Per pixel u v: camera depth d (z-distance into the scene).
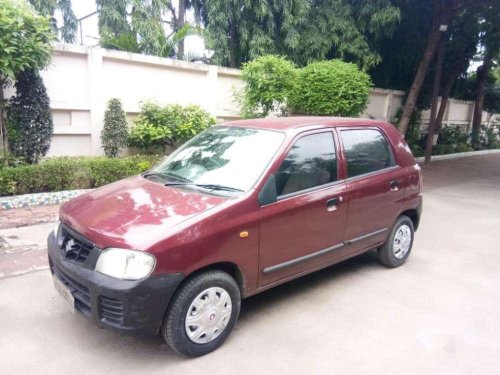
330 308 3.82
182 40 11.84
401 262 4.87
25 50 6.01
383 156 4.57
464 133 19.34
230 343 3.22
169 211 3.04
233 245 3.10
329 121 4.17
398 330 3.48
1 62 5.81
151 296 2.71
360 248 4.30
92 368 2.89
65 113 7.83
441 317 3.71
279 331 3.41
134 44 10.59
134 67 8.48
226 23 11.95
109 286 2.68
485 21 13.40
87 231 2.93
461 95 19.66
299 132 3.77
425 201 8.70
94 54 7.84
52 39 6.91
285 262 3.53
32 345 3.11
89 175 7.04
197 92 9.55
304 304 3.89
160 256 2.72
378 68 15.26
